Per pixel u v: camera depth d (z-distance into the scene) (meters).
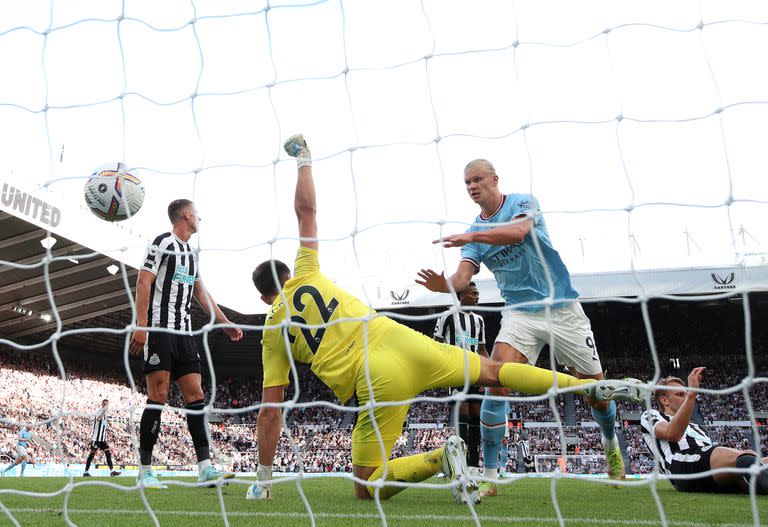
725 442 32.44
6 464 19.11
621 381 3.16
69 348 36.25
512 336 4.73
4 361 30.41
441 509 3.50
